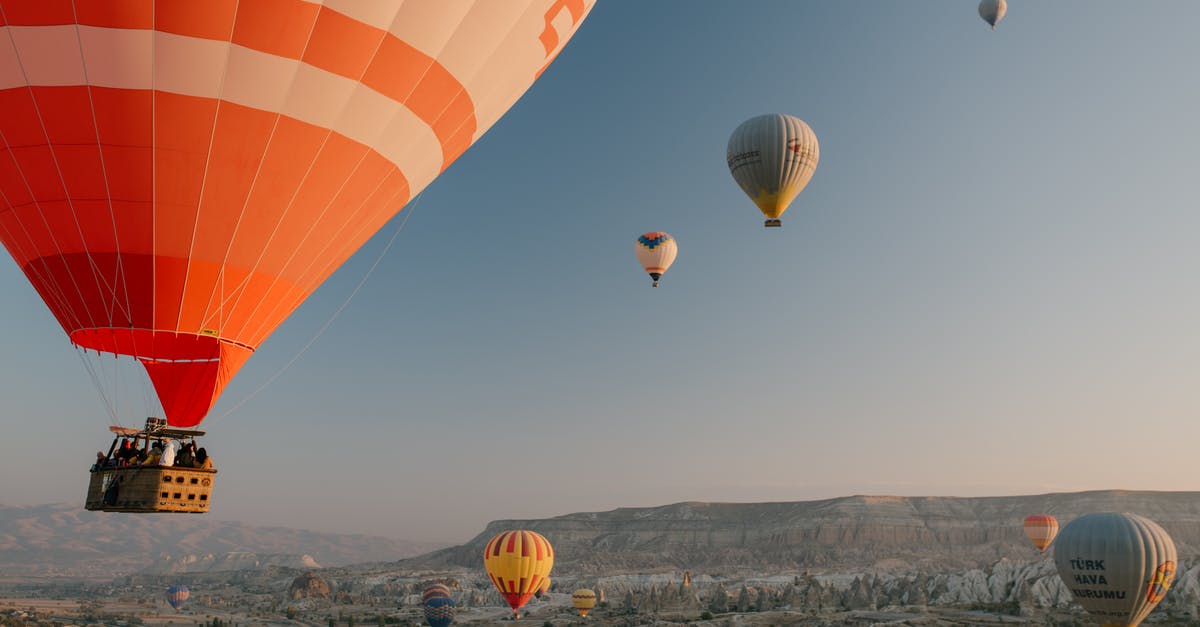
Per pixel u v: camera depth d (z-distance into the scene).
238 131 15.65
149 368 16.98
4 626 150.00
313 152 16.52
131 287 15.86
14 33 14.34
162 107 15.08
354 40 16.06
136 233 15.62
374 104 16.92
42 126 14.95
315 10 15.50
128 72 14.74
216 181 15.77
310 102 16.08
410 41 16.80
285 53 15.52
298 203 16.78
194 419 16.84
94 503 15.03
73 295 16.02
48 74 14.64
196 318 16.30
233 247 16.30
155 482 14.60
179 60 14.89
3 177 15.52
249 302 16.86
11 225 16.09
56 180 15.30
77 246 15.68
